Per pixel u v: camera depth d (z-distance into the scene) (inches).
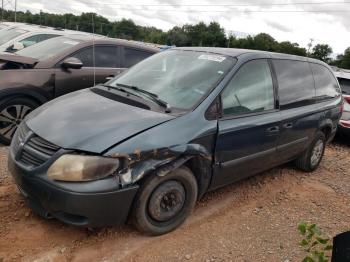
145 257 133.3
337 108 240.5
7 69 229.5
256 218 169.3
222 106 156.9
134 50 297.9
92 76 261.7
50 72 239.1
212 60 172.9
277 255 142.3
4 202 156.3
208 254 138.3
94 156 123.9
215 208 173.8
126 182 126.3
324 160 269.1
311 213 180.1
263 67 182.7
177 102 154.0
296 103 199.6
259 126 169.9
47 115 145.7
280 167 235.5
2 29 453.1
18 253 128.6
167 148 134.0
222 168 158.7
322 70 234.7
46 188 125.0
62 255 129.9
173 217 147.0
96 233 142.9
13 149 141.9
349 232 93.3
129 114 142.6
